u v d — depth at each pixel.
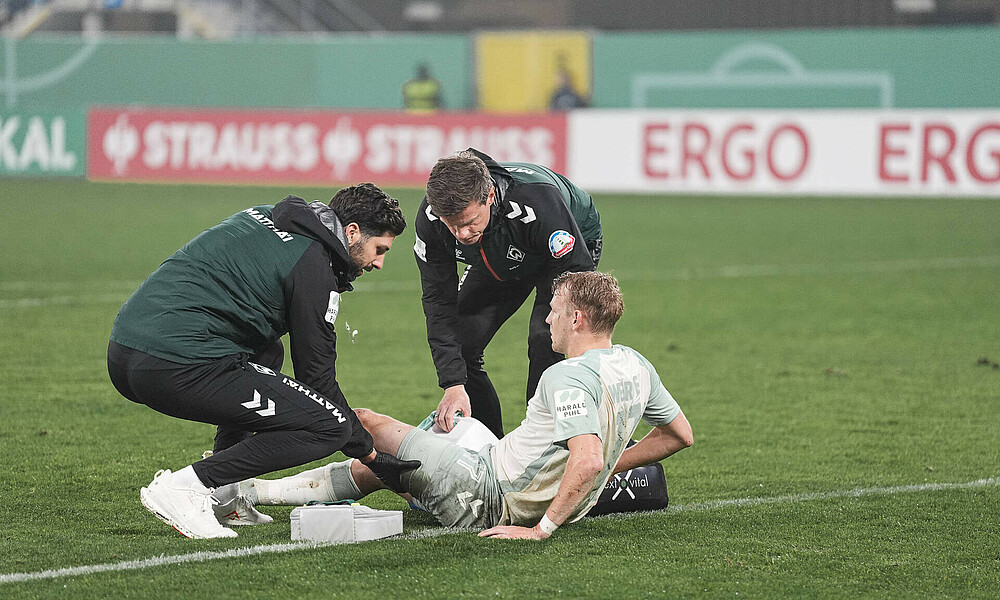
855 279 44.19
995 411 23.28
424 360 28.83
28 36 94.12
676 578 13.18
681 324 34.56
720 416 22.91
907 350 30.27
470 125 76.19
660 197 80.38
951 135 68.88
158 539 14.58
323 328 14.44
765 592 12.79
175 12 101.19
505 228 16.33
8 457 18.92
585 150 75.06
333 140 78.38
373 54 91.19
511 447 14.53
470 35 89.88
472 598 12.47
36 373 25.97
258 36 100.31
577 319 14.17
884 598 12.66
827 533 15.09
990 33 81.81
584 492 13.88
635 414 14.38
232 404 14.18
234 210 65.56
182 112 80.69
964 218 67.06
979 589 12.98
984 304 38.19
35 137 84.19
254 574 13.13
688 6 101.88
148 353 13.98
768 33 85.69
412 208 65.44
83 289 39.34
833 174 71.31
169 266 14.33
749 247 54.22
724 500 16.88
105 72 94.00
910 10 97.19
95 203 68.88
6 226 57.44
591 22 105.38
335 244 14.41
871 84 84.44
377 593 12.59
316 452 14.52
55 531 14.94
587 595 12.60
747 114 72.25
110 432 20.81
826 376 26.95
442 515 15.11
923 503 16.66
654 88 88.12
